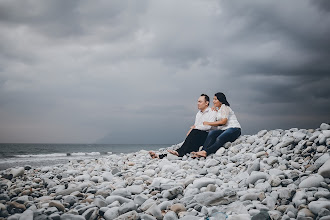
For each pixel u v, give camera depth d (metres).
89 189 3.49
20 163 8.67
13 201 2.87
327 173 3.34
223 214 2.55
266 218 2.38
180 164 5.25
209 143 5.91
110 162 6.93
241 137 6.12
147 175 4.70
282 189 2.94
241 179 3.95
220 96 6.12
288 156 4.60
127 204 2.75
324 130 4.75
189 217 2.49
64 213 2.65
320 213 2.35
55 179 4.59
